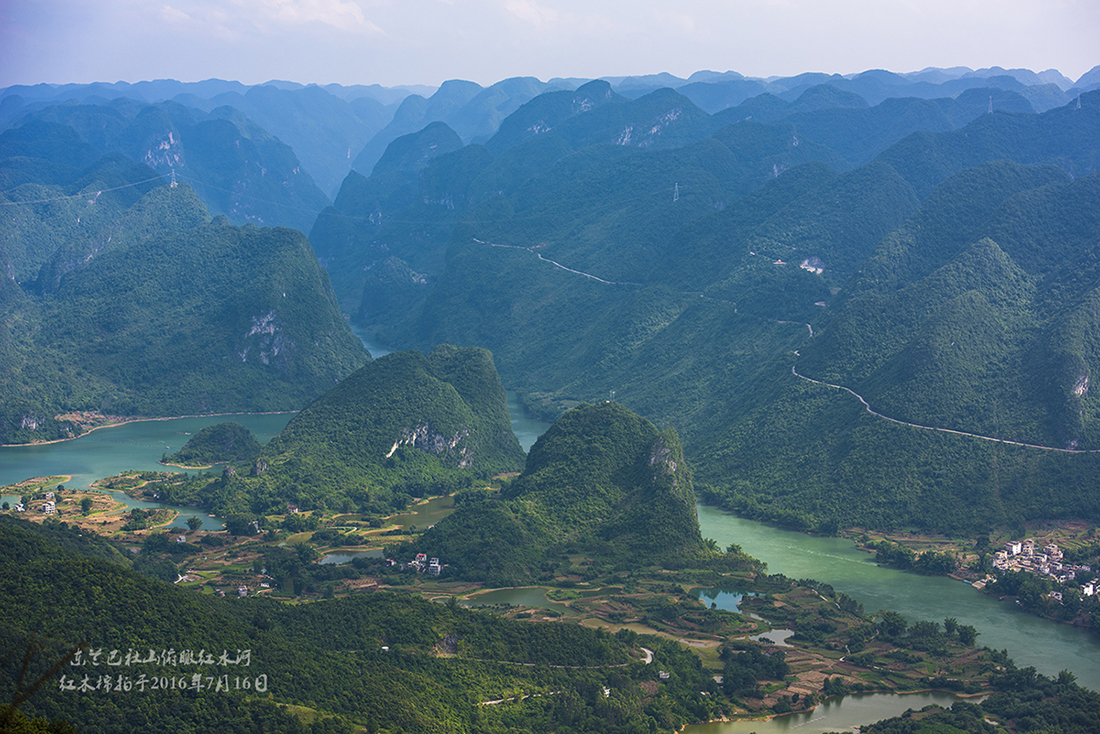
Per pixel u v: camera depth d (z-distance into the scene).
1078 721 190.62
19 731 108.38
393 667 189.88
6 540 189.62
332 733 159.38
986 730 187.75
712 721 194.50
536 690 193.50
